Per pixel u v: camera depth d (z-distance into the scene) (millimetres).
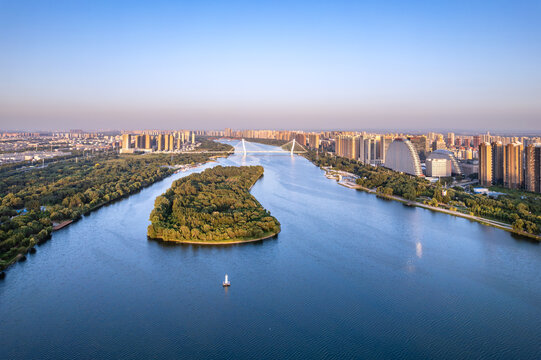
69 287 176625
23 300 165750
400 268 198000
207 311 157750
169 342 138750
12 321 150875
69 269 194750
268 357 131250
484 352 134500
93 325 148375
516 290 175500
